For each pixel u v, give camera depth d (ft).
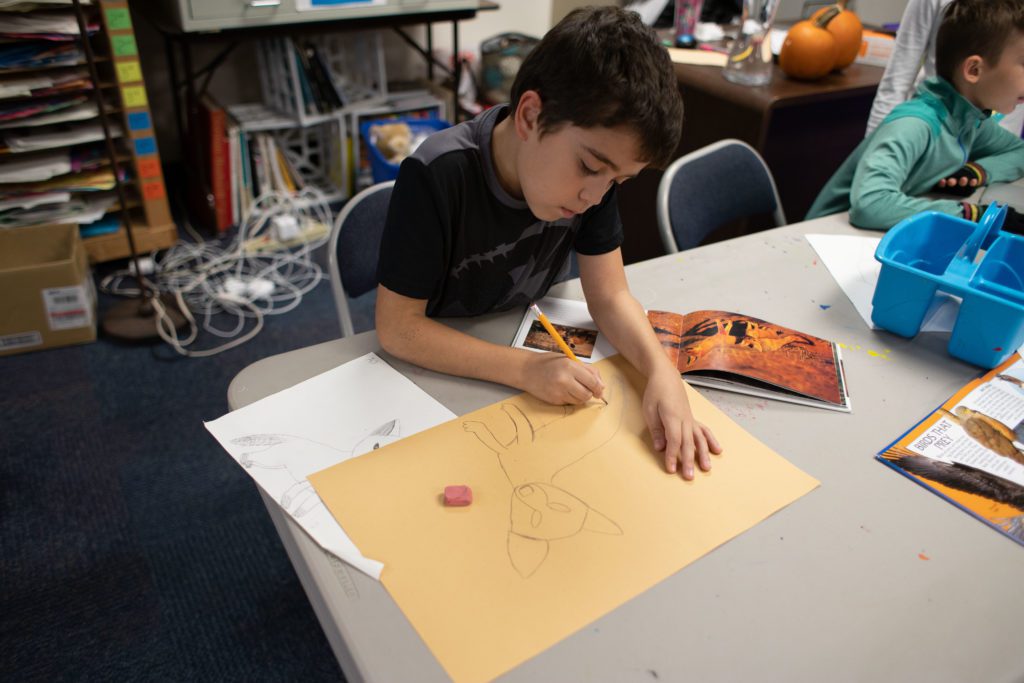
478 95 10.48
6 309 6.06
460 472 2.29
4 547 4.56
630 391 2.72
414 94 9.59
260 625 4.18
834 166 7.34
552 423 2.53
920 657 1.81
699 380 2.78
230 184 8.16
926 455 2.46
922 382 2.84
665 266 3.64
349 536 2.05
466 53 10.43
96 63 6.77
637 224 7.49
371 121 9.13
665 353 2.81
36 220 6.82
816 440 2.51
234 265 7.73
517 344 3.00
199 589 4.37
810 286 3.51
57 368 6.15
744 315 3.18
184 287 7.29
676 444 2.39
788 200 7.29
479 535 2.07
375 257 3.81
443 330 2.85
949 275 2.94
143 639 4.08
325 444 2.40
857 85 6.46
